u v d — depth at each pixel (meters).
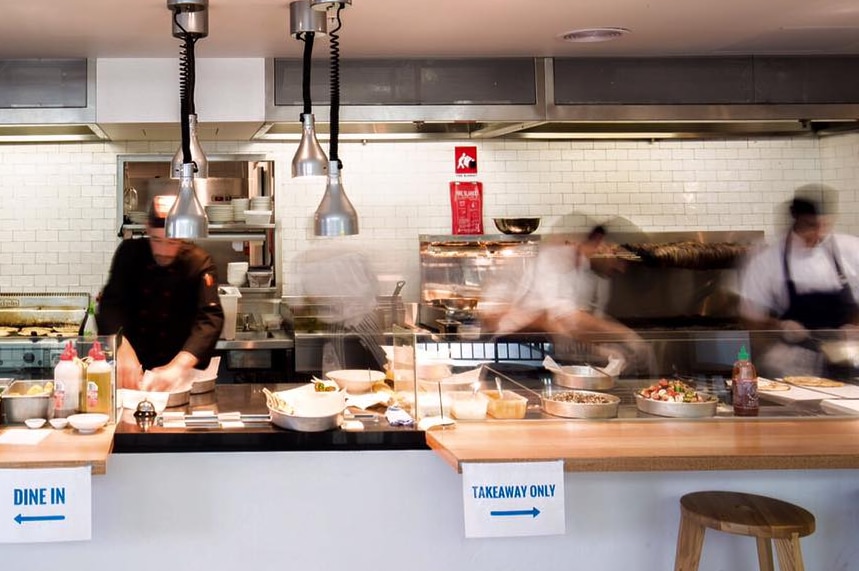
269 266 5.78
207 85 4.62
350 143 5.88
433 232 5.95
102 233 5.69
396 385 3.27
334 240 5.86
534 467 2.46
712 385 3.22
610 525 2.94
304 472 2.87
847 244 4.90
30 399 2.86
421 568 2.90
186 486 2.83
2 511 2.47
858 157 5.84
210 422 2.93
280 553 2.86
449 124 5.43
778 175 6.13
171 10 3.57
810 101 4.92
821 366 3.43
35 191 5.65
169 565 2.83
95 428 2.74
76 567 2.80
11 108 4.53
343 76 4.68
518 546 2.93
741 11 3.97
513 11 3.88
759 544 2.66
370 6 3.74
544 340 3.22
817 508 2.99
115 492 2.81
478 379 2.96
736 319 5.92
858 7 3.94
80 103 4.57
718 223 6.12
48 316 5.49
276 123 4.73
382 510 2.88
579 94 4.81
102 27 3.97
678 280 5.87
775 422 2.89
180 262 4.53
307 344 5.35
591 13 3.94
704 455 2.46
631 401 3.19
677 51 4.77
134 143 5.67
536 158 6.02
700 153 6.11
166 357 4.52
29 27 3.96
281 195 5.80
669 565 2.96
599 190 6.05
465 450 2.52
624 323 5.81
